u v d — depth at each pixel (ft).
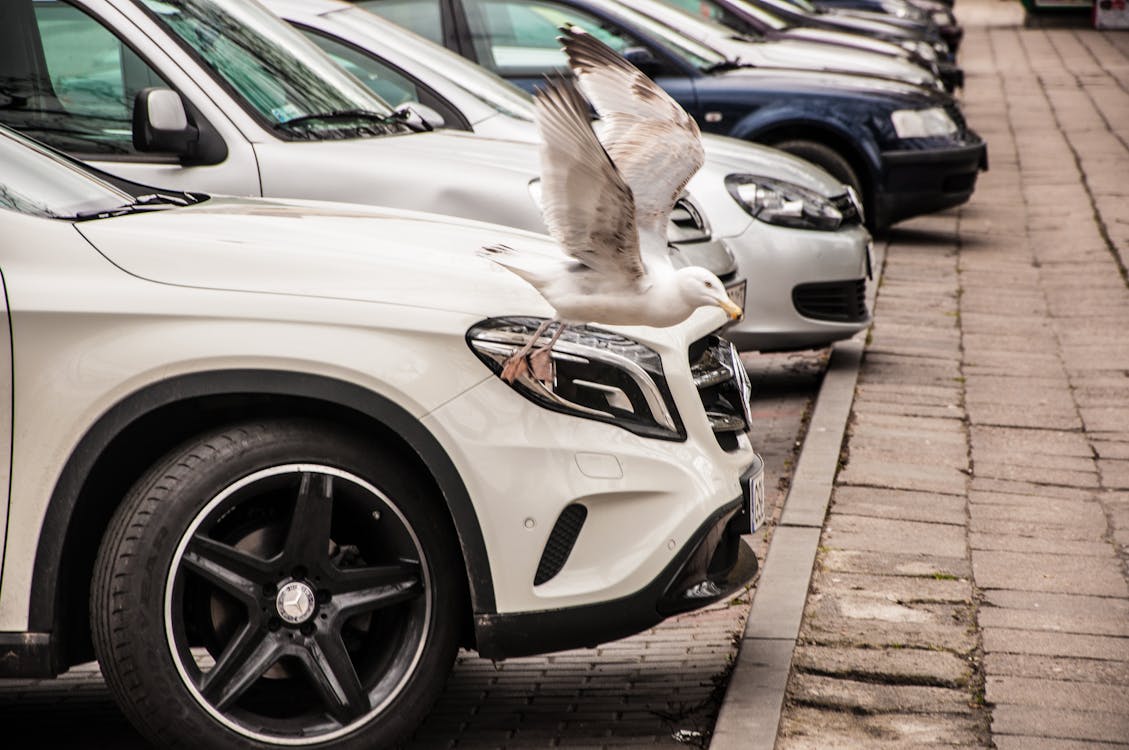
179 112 27.50
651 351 20.63
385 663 19.79
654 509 20.08
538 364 19.27
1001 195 76.64
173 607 18.79
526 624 19.54
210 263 19.53
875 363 44.27
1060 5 196.95
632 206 17.78
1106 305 52.29
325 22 39.37
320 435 19.29
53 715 22.47
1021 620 25.05
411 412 19.17
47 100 30.07
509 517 19.35
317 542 19.31
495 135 37.65
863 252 41.42
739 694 21.76
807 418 38.99
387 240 21.39
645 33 59.88
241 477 19.02
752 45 65.36
